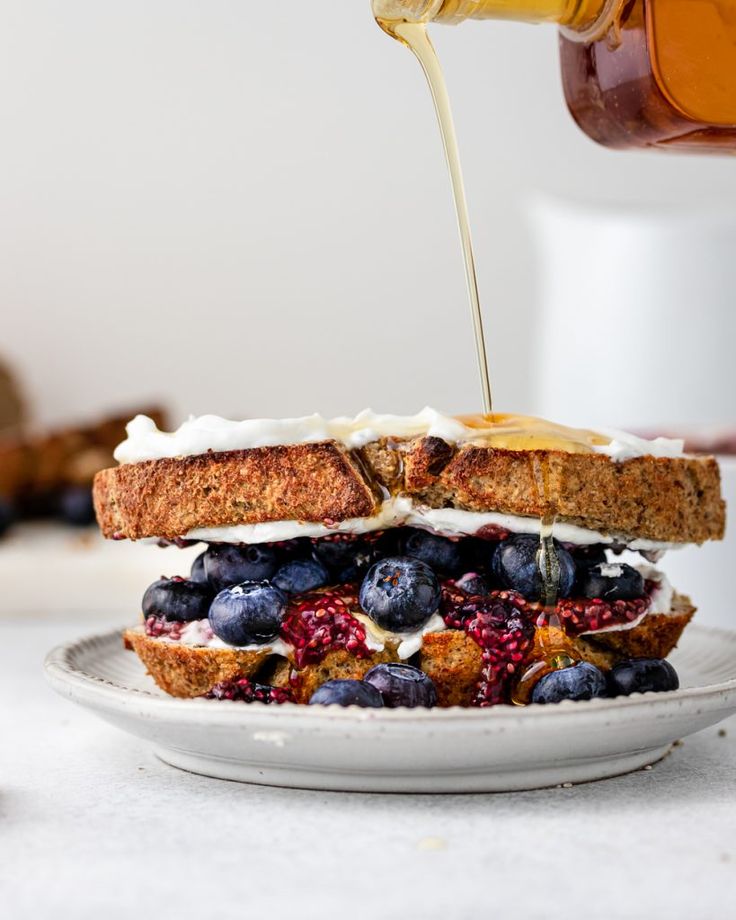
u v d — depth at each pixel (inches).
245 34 43.3
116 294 43.9
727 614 21.1
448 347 44.6
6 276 43.6
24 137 43.3
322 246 44.2
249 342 44.4
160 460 16.6
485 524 16.3
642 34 16.9
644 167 44.1
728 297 29.7
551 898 12.9
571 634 16.4
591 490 16.3
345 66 43.5
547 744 14.6
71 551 29.8
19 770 16.4
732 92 17.0
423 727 14.3
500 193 44.1
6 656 22.7
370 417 16.6
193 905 12.8
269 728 14.5
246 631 16.0
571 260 33.5
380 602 15.9
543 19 17.5
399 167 44.0
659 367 30.5
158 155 43.6
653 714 14.8
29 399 43.9
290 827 14.4
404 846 13.9
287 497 16.2
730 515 21.0
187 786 15.7
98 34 43.0
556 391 34.1
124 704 15.2
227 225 43.9
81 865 13.6
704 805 15.0
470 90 43.6
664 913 12.7
